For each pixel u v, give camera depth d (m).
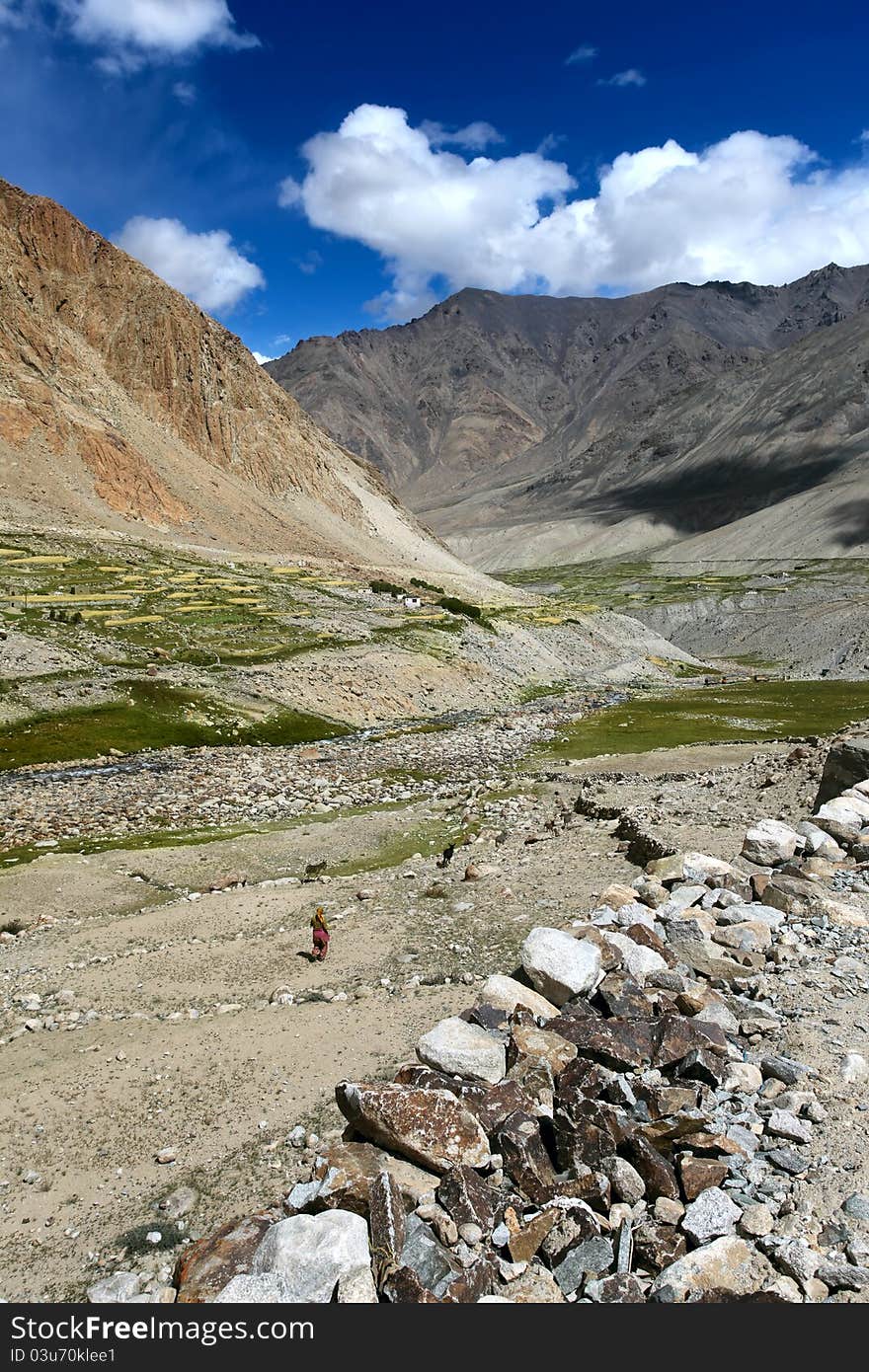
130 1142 13.74
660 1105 11.05
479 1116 11.17
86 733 59.34
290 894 29.08
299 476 194.75
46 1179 12.97
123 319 176.50
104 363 171.12
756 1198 9.44
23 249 169.38
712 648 196.62
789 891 19.23
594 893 23.97
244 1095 14.76
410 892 27.31
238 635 89.31
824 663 155.88
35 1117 14.84
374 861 34.12
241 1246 9.91
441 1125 10.83
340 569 150.50
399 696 83.12
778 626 190.38
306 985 20.03
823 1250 8.59
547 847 31.06
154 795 47.84
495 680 99.25
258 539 158.38
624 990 14.31
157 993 20.95
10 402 140.50
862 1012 13.69
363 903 26.62
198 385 180.75
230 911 27.61
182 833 40.47
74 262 176.00
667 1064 12.27
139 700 66.25
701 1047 12.34
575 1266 8.83
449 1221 9.46
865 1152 9.98
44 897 30.91
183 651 79.62
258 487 183.12
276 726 68.12
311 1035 16.78
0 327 150.75
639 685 120.12
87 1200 12.30
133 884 32.31
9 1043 18.55
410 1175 10.54
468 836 35.75
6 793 47.03
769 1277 8.35
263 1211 11.03
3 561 104.00
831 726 74.88
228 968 22.06
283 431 198.75
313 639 92.25
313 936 22.27
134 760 56.53
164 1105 14.81
